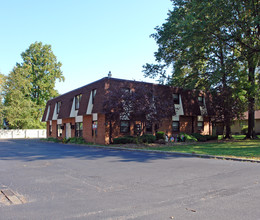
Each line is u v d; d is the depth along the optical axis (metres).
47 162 12.06
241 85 24.30
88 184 7.40
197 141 25.83
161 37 25.66
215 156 13.20
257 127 39.22
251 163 11.31
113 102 20.09
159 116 20.19
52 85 53.41
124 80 24.22
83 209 5.18
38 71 52.19
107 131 23.64
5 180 8.03
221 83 24.53
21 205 5.50
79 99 28.66
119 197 6.04
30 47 52.56
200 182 7.54
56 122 36.00
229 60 21.62
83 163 11.64
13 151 18.02
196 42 20.22
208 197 5.98
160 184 7.32
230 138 28.09
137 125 25.11
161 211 5.01
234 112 24.62
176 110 27.39
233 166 10.49
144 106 19.69
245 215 4.75
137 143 21.53
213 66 23.94
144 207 5.27
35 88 53.25
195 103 28.81
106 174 8.90
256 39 21.44
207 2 19.09
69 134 31.77
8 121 47.22
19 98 47.12
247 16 19.53
